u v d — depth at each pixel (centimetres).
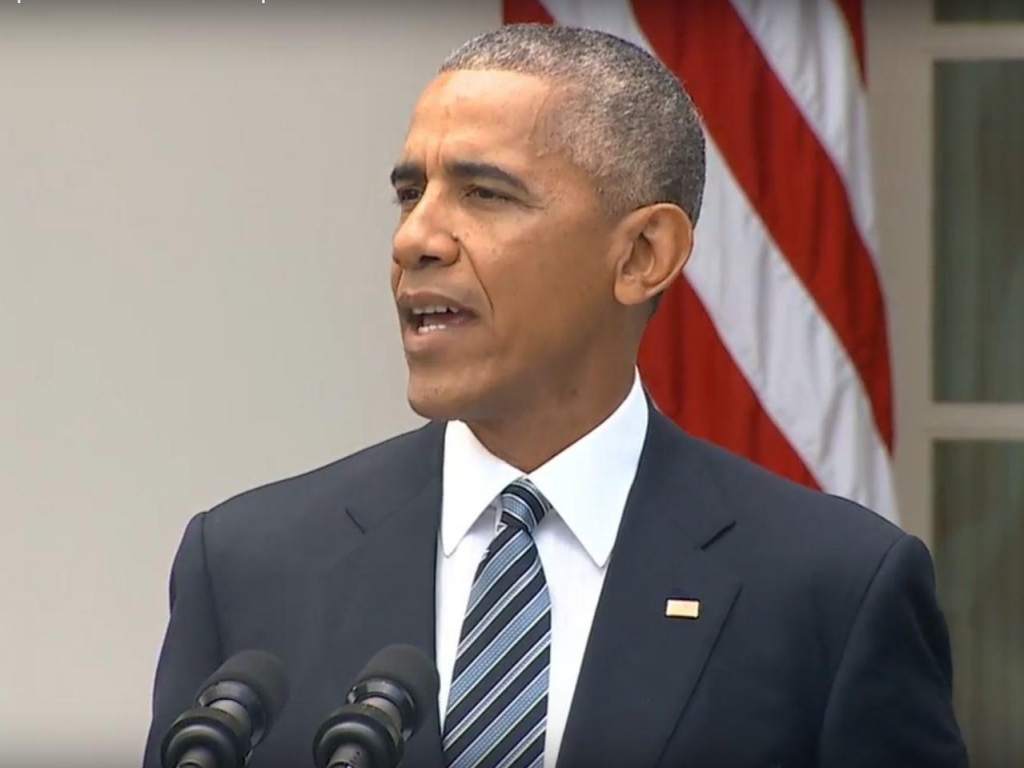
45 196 1392
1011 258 1470
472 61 756
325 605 776
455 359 736
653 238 771
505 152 731
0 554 1398
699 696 746
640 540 774
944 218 1473
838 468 1301
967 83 1465
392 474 812
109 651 1398
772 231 1312
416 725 622
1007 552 1480
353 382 1386
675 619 758
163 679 788
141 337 1394
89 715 1398
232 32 1386
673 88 786
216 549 809
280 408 1387
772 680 754
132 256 1391
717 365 1308
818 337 1306
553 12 1333
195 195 1388
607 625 755
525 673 745
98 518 1397
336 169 1383
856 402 1305
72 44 1390
